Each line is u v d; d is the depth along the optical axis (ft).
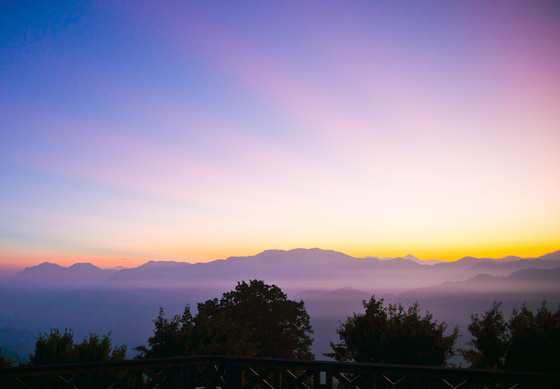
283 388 21.43
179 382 22.13
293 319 113.70
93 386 20.36
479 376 17.89
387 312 56.75
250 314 110.93
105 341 51.08
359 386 19.60
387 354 52.13
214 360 22.89
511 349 49.70
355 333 56.29
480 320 52.54
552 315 49.60
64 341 50.37
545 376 17.02
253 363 21.79
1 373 18.85
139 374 21.80
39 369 19.36
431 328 53.26
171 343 60.90
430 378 18.57
